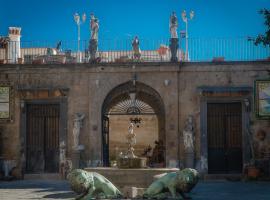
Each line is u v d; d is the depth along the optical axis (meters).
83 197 21.16
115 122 49.31
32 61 35.47
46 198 22.94
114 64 34.75
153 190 21.86
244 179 32.66
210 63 34.56
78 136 34.34
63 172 34.22
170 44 35.25
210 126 34.84
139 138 48.78
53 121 35.25
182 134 34.34
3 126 35.03
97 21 35.47
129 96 36.59
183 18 37.22
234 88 34.25
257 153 34.06
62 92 34.66
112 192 21.91
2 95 35.03
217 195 23.62
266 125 34.22
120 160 26.42
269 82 34.22
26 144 35.00
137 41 36.25
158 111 38.91
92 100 34.72
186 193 23.48
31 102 35.16
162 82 34.66
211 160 34.66
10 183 31.58
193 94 34.56
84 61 36.97
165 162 34.53
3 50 39.91
